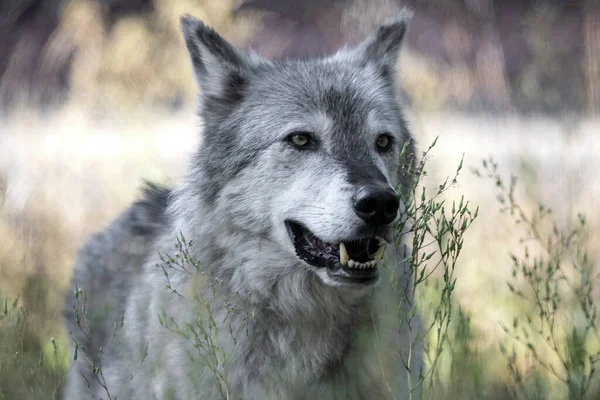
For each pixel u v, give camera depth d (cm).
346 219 765
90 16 2352
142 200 1067
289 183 835
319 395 823
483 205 1536
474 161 1958
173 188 1038
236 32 2200
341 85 890
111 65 2219
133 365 887
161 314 827
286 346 825
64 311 1084
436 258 1302
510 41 2902
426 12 2761
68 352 1045
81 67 2278
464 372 839
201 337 791
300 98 868
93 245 1077
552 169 1430
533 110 1582
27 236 1367
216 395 787
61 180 1906
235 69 915
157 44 2231
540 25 1634
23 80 3038
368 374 813
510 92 2216
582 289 964
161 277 862
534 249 1343
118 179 1850
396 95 998
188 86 2219
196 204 879
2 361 822
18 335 852
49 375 881
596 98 1598
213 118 920
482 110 2225
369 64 968
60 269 1337
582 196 1400
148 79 2227
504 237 1347
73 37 2414
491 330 1109
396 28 1006
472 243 1369
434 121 1828
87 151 2133
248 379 812
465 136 2198
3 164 1994
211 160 892
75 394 1002
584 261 1044
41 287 1159
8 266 1257
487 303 1175
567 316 1048
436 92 1914
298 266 834
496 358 1016
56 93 2847
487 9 2684
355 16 2416
